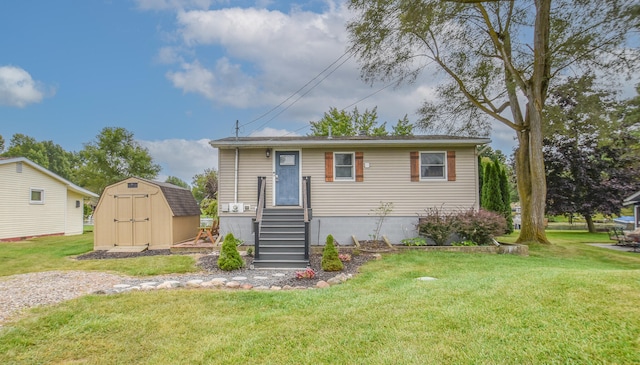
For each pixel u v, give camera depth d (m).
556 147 21.94
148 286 6.38
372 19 11.90
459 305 4.45
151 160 33.62
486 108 13.87
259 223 9.41
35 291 6.09
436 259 9.05
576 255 10.84
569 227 30.50
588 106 12.88
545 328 3.60
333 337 3.78
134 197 11.70
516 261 8.88
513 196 42.03
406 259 9.08
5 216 15.27
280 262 8.86
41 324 4.38
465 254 9.93
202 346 3.72
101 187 31.70
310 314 4.55
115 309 4.92
